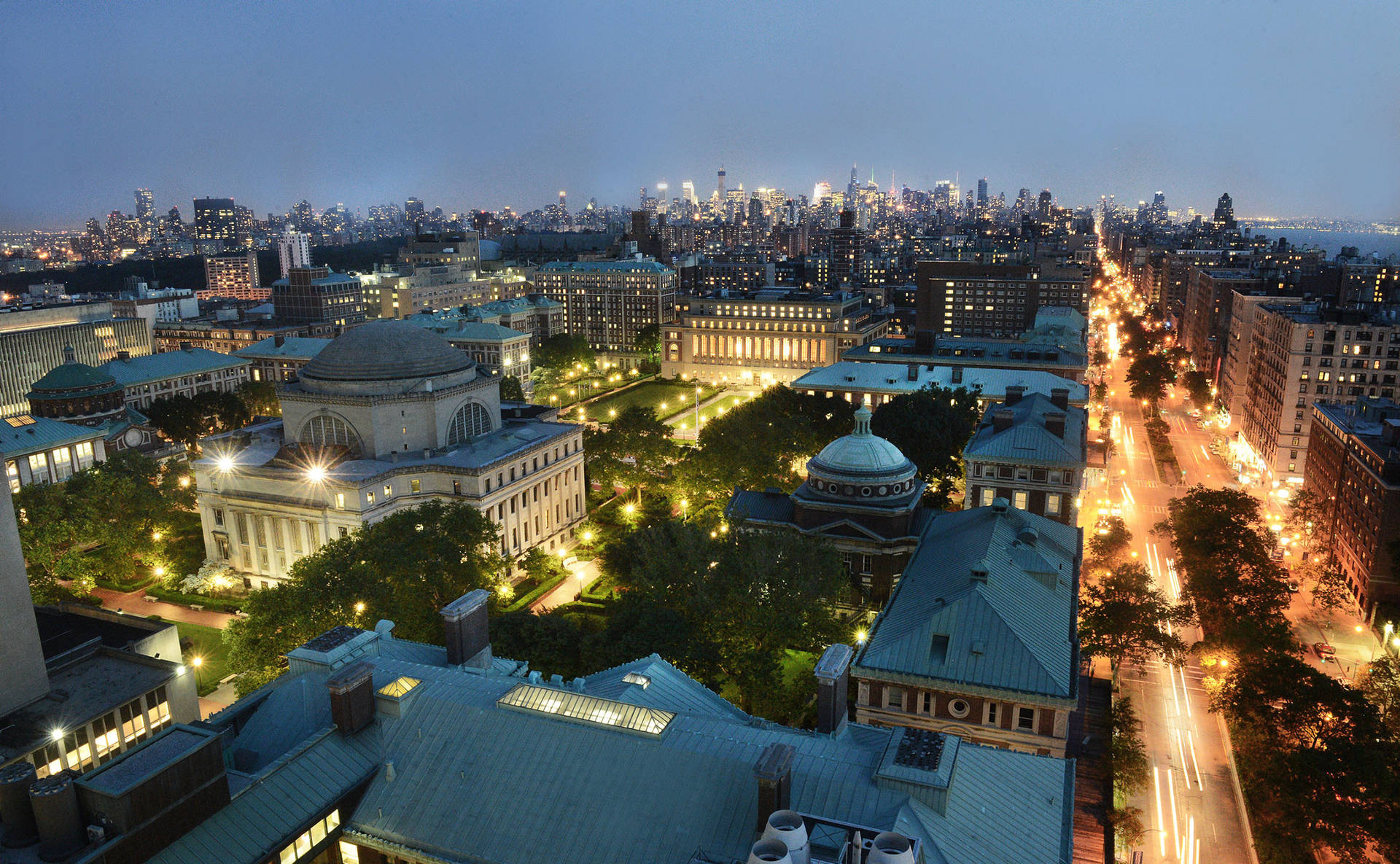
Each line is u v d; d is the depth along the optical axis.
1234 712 88.44
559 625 94.25
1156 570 148.12
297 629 88.75
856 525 118.81
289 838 54.69
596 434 175.88
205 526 140.88
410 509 113.94
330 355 147.00
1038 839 55.06
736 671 91.38
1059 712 76.81
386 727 63.12
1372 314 194.75
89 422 184.50
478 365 165.50
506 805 57.28
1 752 73.81
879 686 82.69
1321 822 75.38
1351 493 139.38
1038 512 132.62
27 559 122.62
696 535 103.56
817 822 50.88
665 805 54.97
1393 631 117.56
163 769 51.16
